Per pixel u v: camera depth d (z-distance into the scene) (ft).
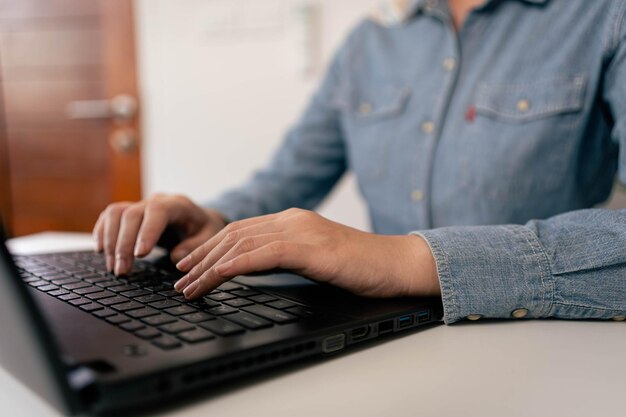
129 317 1.23
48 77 6.26
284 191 3.34
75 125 6.23
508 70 2.67
